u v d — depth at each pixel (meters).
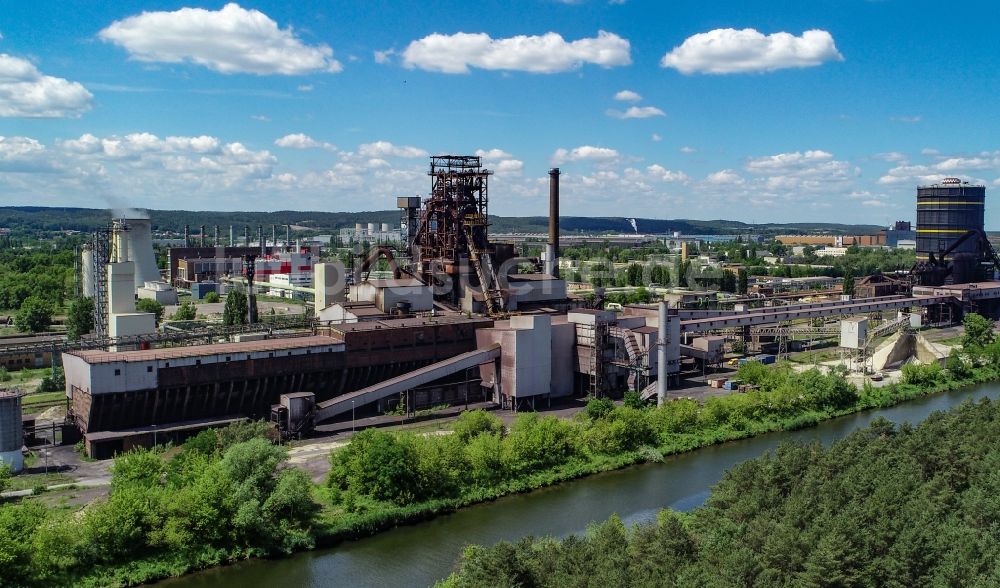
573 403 169.62
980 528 83.56
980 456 103.50
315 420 143.88
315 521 100.50
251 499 95.50
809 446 107.62
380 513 103.19
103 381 132.00
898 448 104.94
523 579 71.75
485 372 170.00
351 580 88.81
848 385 170.88
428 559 94.38
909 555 74.00
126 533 88.69
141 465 105.50
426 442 116.38
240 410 150.75
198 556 91.19
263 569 91.44
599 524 102.25
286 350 153.38
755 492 89.88
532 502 112.88
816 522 79.88
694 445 138.62
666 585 67.25
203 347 152.25
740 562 70.50
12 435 118.69
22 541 81.69
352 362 163.38
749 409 152.75
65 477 116.88
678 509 109.50
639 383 168.00
